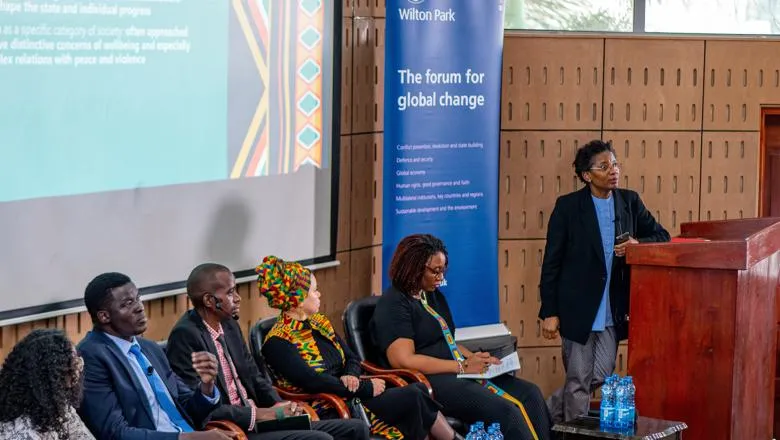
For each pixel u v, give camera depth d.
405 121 6.82
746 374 6.02
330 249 6.81
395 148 6.81
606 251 6.80
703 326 5.92
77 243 5.26
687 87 7.88
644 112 7.87
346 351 5.91
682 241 6.50
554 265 6.89
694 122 7.91
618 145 7.88
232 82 6.02
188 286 5.22
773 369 6.54
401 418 5.68
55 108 5.12
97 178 5.33
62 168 5.17
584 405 6.91
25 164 5.01
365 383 5.70
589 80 7.81
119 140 5.43
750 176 7.98
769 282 6.32
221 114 5.97
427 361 6.02
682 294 5.96
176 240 5.77
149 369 4.74
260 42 6.18
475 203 7.18
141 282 5.59
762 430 6.40
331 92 6.71
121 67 5.41
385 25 6.73
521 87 7.77
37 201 5.07
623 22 8.06
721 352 5.88
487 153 7.20
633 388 5.68
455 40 6.96
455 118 7.02
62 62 5.13
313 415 5.33
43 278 5.11
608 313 6.85
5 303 4.96
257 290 6.29
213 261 6.00
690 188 7.96
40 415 4.10
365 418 5.66
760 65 7.90
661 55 7.84
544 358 7.98
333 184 6.78
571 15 8.00
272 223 6.37
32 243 5.05
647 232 6.97
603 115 7.85
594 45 7.79
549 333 6.89
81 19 5.20
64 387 4.16
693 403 5.97
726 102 7.92
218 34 5.91
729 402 5.87
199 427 4.87
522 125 7.79
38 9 5.00
